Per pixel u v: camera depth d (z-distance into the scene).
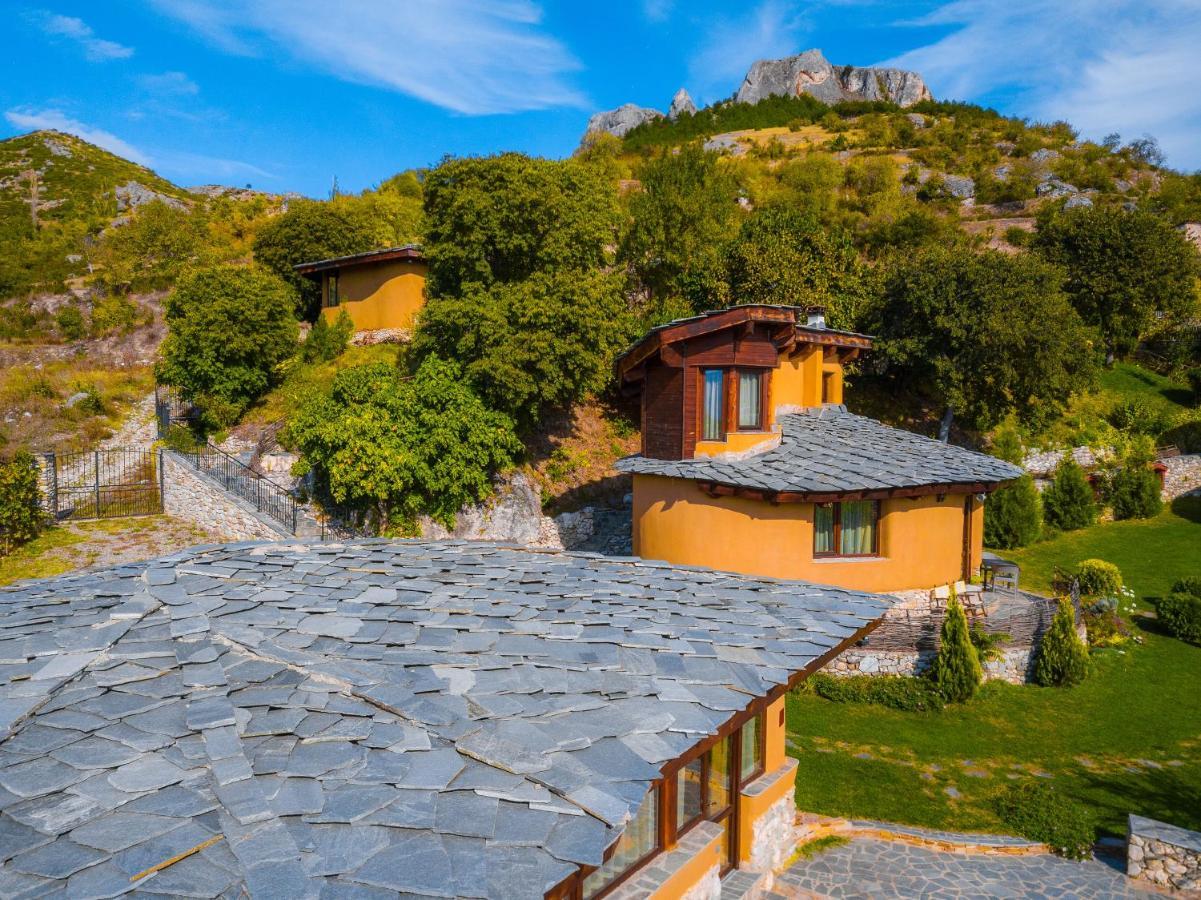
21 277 48.66
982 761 13.73
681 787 7.73
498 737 4.86
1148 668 18.27
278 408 27.30
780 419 19.64
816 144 81.12
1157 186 70.06
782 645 6.94
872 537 17.36
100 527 21.83
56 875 3.53
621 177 62.50
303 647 6.12
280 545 9.48
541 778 4.44
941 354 30.23
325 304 33.91
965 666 15.65
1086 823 11.45
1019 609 18.91
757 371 17.94
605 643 6.58
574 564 9.67
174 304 27.67
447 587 8.01
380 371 22.34
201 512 22.34
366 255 30.52
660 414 18.70
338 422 20.69
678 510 18.30
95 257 50.78
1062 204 62.22
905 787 12.75
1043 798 12.05
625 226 37.72
